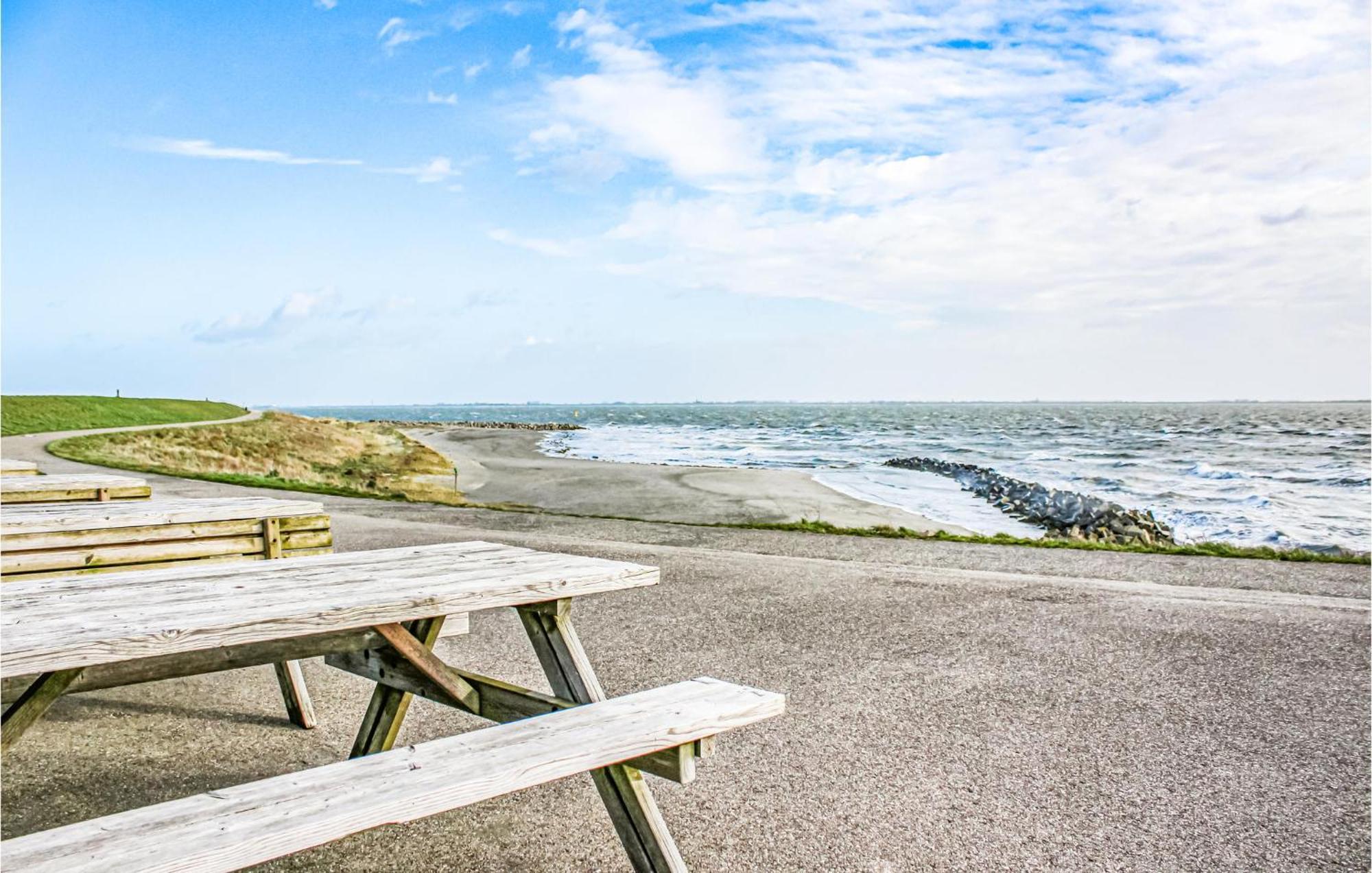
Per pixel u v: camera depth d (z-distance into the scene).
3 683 2.29
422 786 1.80
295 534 4.53
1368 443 54.09
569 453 47.75
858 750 3.70
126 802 3.07
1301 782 3.43
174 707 4.13
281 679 3.89
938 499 24.20
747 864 2.73
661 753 2.28
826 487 27.16
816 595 6.96
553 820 3.02
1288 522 19.19
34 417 47.69
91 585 2.64
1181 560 9.12
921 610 6.45
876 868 2.71
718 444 58.50
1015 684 4.67
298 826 1.61
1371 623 6.13
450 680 2.70
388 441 52.72
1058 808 3.17
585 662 2.68
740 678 4.73
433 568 2.96
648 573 2.94
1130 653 5.30
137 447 32.31
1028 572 8.26
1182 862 2.78
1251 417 127.56
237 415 83.56
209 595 2.45
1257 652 5.36
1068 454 45.28
